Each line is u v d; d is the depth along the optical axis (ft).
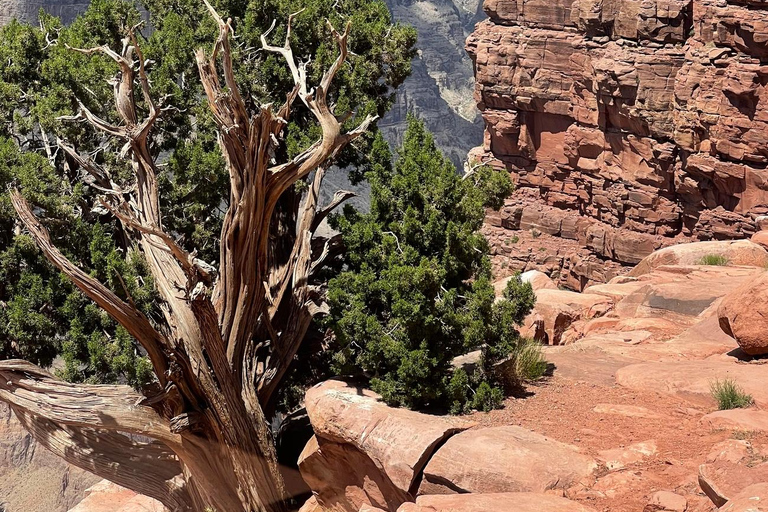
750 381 41.68
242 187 50.60
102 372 55.57
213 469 51.96
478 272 50.31
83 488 98.58
